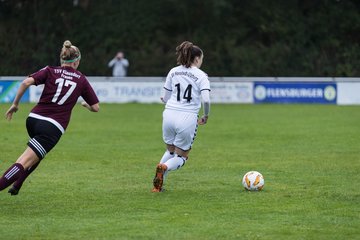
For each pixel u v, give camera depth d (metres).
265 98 72.06
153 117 55.44
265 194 23.23
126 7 99.94
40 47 97.81
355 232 17.97
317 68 95.19
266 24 98.19
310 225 18.67
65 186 24.94
